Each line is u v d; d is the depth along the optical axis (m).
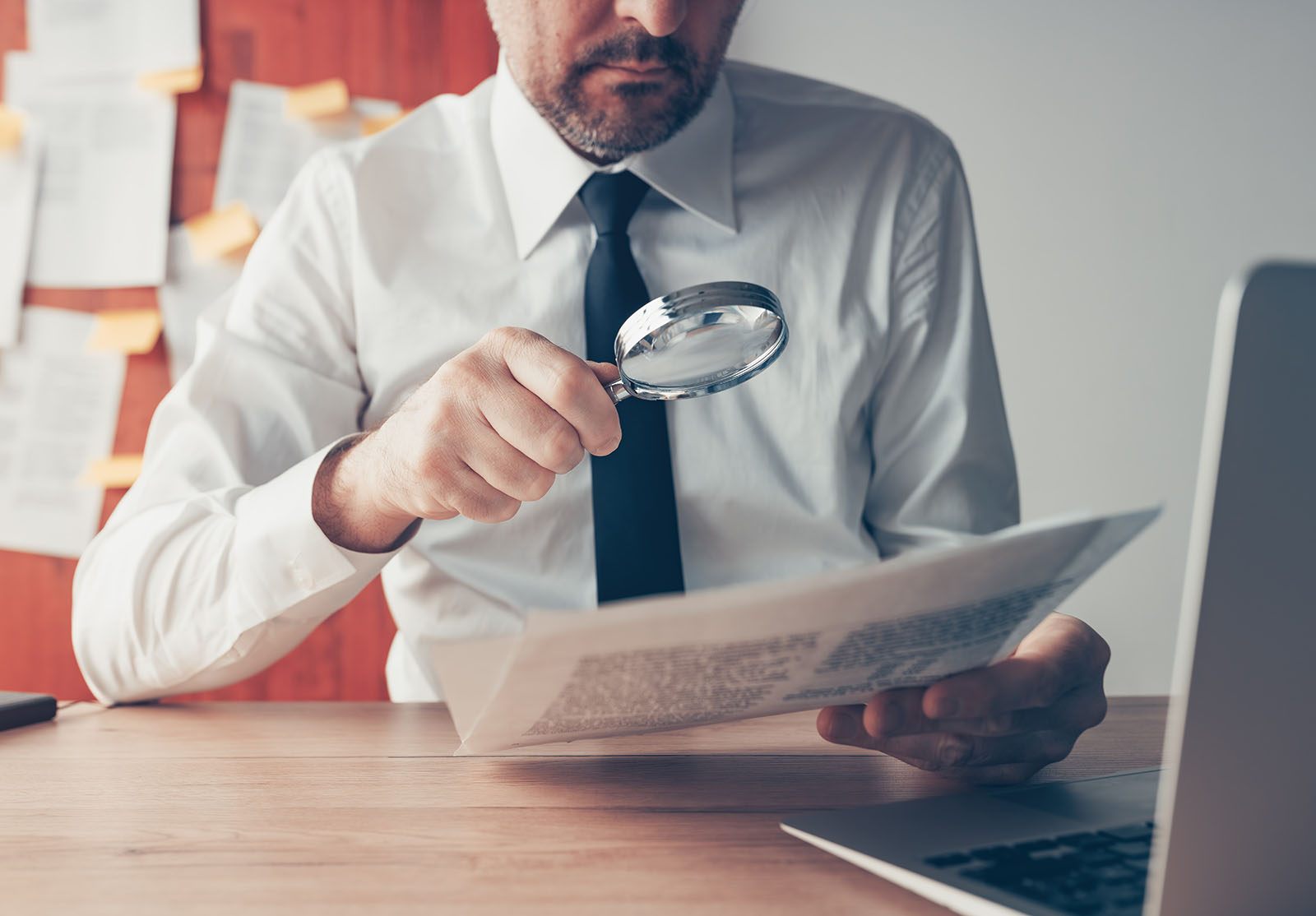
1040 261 2.36
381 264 1.09
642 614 0.39
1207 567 0.33
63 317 2.13
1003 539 0.42
